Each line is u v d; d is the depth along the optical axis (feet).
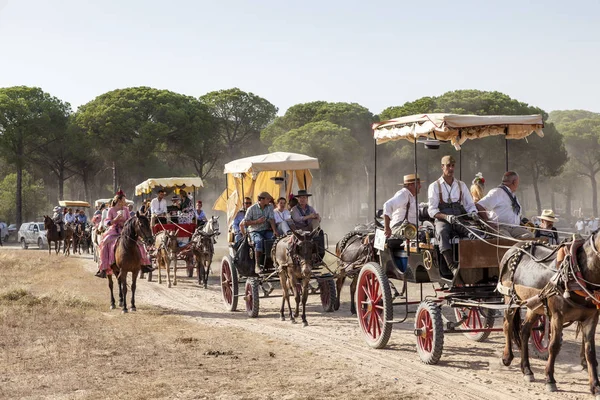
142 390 27.12
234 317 47.70
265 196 48.16
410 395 26.32
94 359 32.81
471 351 34.71
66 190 275.59
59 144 212.64
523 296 28.07
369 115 228.02
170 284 67.92
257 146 258.98
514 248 29.30
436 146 35.04
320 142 198.18
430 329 31.91
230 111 252.42
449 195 32.55
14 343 36.45
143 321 45.01
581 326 28.60
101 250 50.62
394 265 36.32
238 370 30.66
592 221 115.24
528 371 28.50
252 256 48.21
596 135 261.44
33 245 168.14
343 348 35.78
